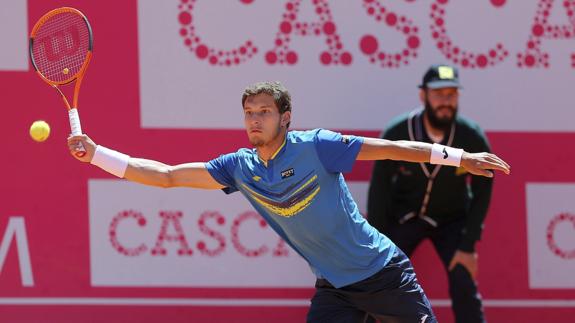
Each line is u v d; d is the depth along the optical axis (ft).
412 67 78.74
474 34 79.10
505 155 79.51
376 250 54.85
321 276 55.67
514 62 79.36
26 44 75.77
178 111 77.05
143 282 76.84
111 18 76.48
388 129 73.82
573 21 79.71
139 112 76.74
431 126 72.49
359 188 78.79
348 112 78.28
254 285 77.71
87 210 76.48
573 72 79.71
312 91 78.07
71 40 66.54
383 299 55.31
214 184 54.13
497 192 79.41
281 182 52.24
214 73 77.36
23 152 75.87
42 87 75.92
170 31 76.95
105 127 76.43
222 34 77.36
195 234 77.30
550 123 79.61
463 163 51.52
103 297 76.59
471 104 79.30
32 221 76.02
